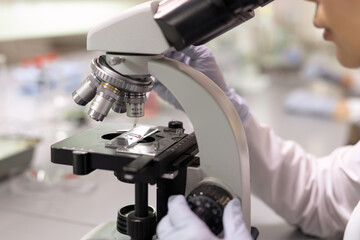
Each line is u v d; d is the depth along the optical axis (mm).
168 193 853
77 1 3244
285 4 4367
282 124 2406
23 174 1562
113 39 783
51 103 2426
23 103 2475
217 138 812
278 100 2986
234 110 836
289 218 1205
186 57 1030
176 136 926
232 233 736
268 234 1178
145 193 837
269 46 3914
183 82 794
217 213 773
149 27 750
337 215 1179
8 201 1351
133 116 862
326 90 3131
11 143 1635
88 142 876
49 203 1331
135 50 773
